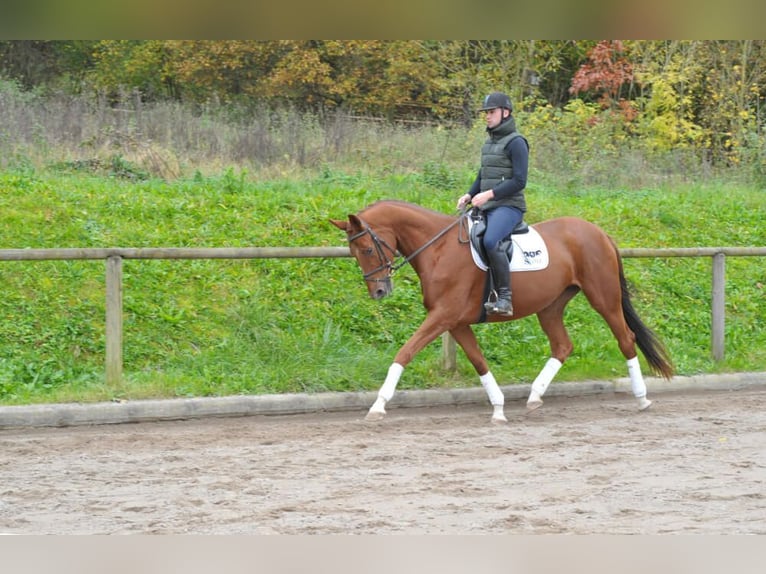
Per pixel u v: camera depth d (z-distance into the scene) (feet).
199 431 28.55
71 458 25.09
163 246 38.86
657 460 25.18
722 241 47.85
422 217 30.60
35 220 39.42
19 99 57.98
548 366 31.99
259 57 69.10
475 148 57.93
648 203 51.93
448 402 32.83
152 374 31.99
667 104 67.15
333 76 70.18
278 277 38.19
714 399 34.60
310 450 26.17
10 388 30.42
